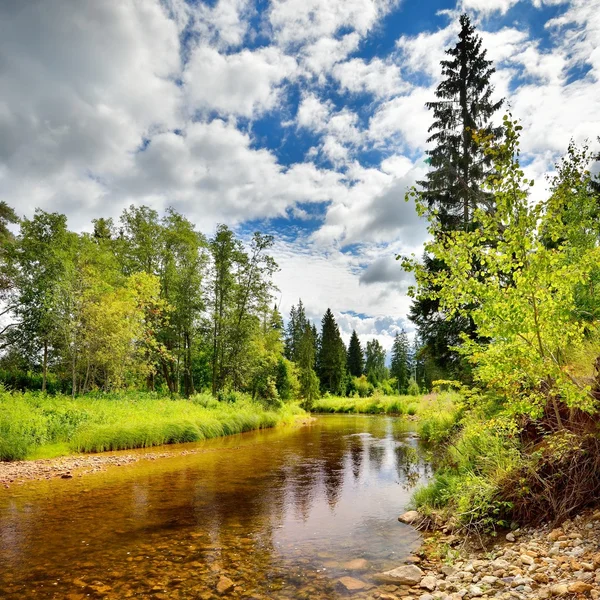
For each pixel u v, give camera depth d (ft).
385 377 293.23
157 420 60.08
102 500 28.35
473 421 26.45
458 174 58.90
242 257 101.14
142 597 14.69
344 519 24.45
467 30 64.75
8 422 44.60
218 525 23.21
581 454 18.57
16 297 85.10
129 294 82.99
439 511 23.52
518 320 16.11
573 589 12.04
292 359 228.22
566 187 16.84
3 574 16.57
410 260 18.89
